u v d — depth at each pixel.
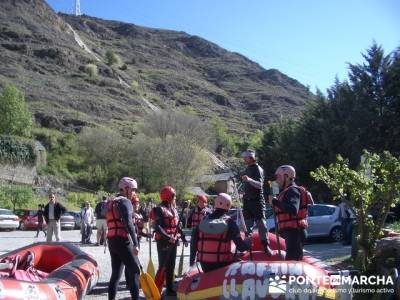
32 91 99.56
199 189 62.91
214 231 6.98
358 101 31.55
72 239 25.08
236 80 196.75
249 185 8.41
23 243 21.31
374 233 9.27
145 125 75.62
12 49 117.06
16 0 137.88
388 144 30.56
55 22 144.00
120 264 8.12
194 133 74.38
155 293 7.89
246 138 113.38
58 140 77.12
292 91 194.88
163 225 9.26
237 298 6.37
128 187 8.09
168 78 161.88
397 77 30.77
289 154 35.28
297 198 7.36
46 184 60.38
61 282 7.37
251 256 7.46
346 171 9.55
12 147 61.53
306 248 17.44
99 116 99.12
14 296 6.14
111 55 153.88
